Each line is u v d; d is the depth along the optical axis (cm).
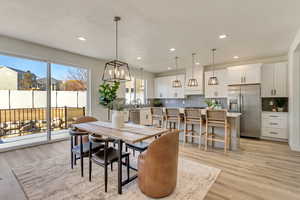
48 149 344
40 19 248
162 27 274
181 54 441
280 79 427
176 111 395
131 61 527
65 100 451
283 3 203
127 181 196
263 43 354
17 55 343
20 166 257
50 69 393
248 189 195
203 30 286
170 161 174
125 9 219
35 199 174
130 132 211
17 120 373
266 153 324
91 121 309
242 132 466
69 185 202
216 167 257
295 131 348
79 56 446
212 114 336
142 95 704
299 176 228
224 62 540
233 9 218
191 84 461
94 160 204
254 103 448
